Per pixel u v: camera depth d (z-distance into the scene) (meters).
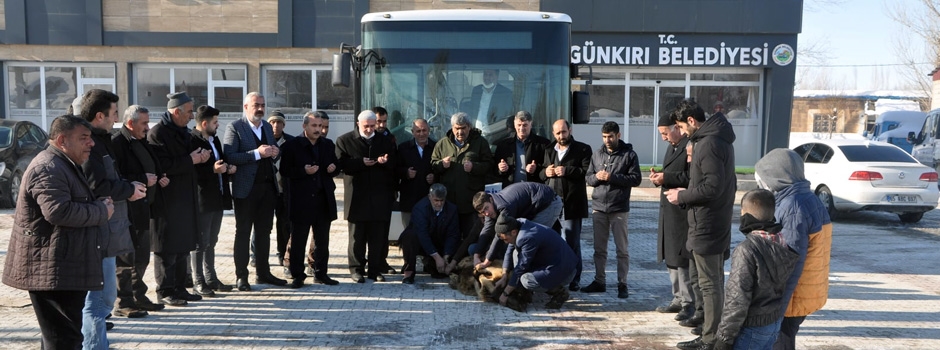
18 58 19.31
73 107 5.99
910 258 9.59
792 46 19.69
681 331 6.10
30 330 5.84
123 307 6.23
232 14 19.38
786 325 4.29
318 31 19.44
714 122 5.32
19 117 19.75
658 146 20.56
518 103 8.84
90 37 19.23
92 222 4.21
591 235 11.48
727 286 4.00
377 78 8.88
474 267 7.17
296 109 19.95
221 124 19.75
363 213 7.66
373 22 8.94
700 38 19.73
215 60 19.48
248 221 7.18
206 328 5.98
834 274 8.55
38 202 4.08
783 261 3.93
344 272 8.34
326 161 7.45
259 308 6.64
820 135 40.31
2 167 12.72
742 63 19.78
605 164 7.17
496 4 19.45
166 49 19.44
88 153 4.32
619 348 5.65
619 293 7.24
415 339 5.82
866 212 14.54
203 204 6.84
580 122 9.18
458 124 7.75
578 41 19.73
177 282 6.72
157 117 19.69
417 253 7.81
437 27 8.88
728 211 5.36
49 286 4.12
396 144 8.55
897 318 6.59
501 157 7.89
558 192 7.37
